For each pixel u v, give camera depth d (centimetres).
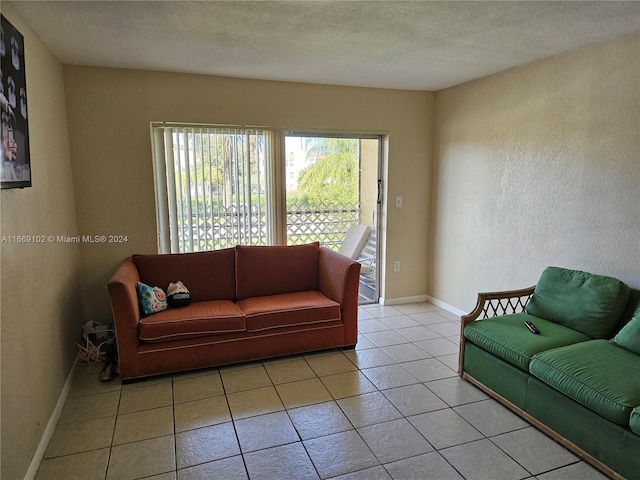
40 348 231
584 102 295
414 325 413
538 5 219
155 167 376
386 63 336
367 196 466
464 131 416
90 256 362
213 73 367
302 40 277
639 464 187
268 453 221
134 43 281
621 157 273
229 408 265
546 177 329
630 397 194
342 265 352
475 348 288
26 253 217
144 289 317
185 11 226
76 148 346
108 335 347
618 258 279
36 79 256
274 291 379
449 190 443
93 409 263
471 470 208
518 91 349
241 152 399
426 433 238
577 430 216
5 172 183
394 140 449
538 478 202
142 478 203
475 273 413
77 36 265
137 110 358
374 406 267
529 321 287
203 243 397
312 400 274
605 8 223
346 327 351
